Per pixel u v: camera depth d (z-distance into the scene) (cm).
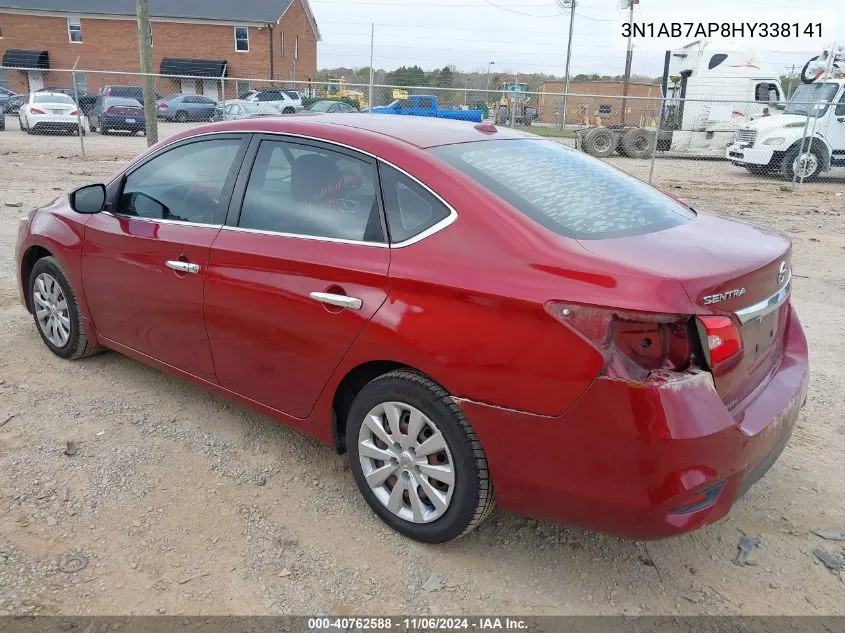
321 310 302
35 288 471
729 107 2248
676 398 230
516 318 249
